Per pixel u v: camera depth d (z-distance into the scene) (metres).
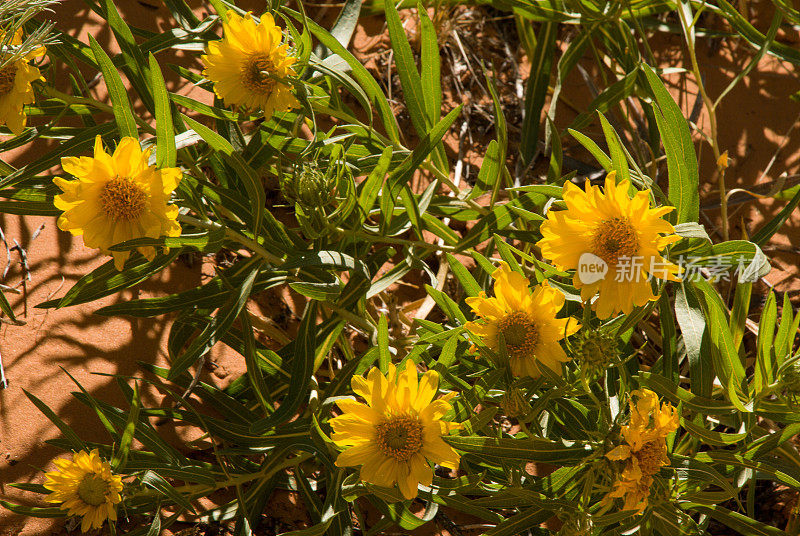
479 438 0.92
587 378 0.93
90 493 0.92
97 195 0.89
